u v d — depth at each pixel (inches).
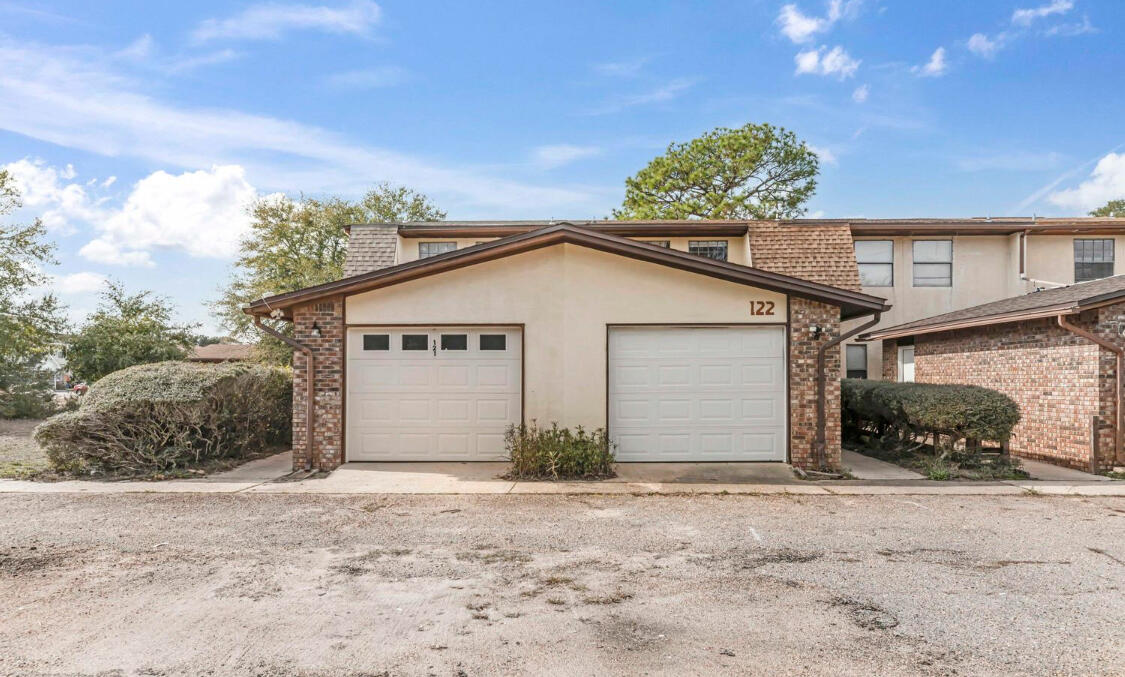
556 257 458.6
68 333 1019.3
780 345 458.9
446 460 463.5
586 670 162.4
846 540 280.2
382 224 746.8
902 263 765.3
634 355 461.1
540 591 218.4
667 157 1280.8
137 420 450.6
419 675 160.1
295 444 457.7
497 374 464.4
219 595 214.7
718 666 164.2
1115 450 447.8
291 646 176.1
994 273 765.3
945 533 291.4
